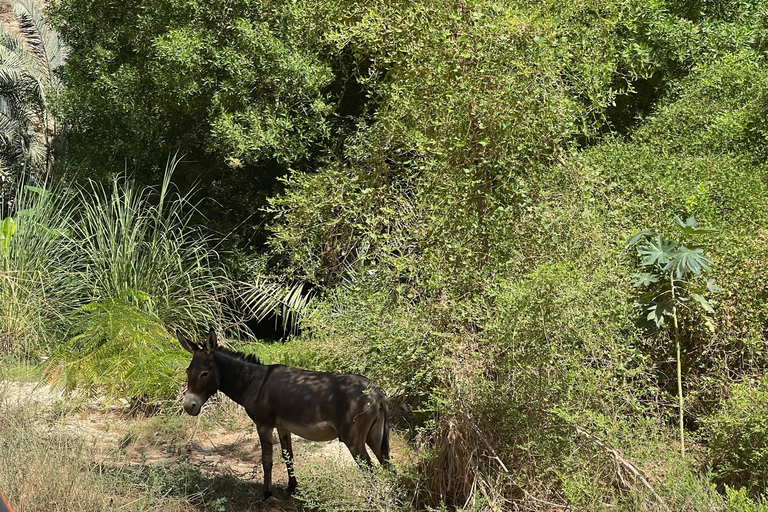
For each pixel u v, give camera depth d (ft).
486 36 20.90
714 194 22.06
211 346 18.99
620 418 16.06
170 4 34.94
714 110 25.98
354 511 16.57
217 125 32.04
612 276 16.62
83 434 22.74
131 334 26.25
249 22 33.47
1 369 27.02
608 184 21.84
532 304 15.40
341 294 21.08
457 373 16.51
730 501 13.32
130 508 16.69
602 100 23.84
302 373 18.81
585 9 25.79
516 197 18.98
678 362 17.83
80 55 42.32
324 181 24.17
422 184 19.93
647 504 13.96
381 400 17.88
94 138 41.60
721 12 32.40
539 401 15.96
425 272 17.70
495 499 15.87
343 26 26.40
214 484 19.40
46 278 32.40
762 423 15.65
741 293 19.29
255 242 40.86
